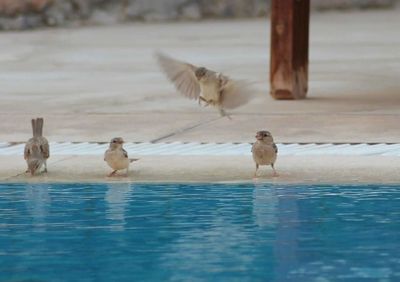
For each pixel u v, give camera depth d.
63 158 14.55
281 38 20.56
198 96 9.06
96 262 9.06
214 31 41.47
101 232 10.20
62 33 41.31
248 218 10.76
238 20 46.97
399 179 12.71
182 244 9.68
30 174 13.31
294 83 20.67
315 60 30.06
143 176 13.16
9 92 22.94
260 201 11.62
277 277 8.51
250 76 25.97
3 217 10.92
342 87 23.12
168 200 11.74
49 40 38.25
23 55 32.59
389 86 23.25
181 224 10.51
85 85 24.41
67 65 29.53
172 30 42.22
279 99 20.72
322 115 18.41
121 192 12.26
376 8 50.19
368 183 12.54
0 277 8.60
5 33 41.81
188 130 17.28
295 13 20.50
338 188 12.38
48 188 12.58
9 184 12.88
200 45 35.66
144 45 35.84
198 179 12.92
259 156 12.86
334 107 19.55
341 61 29.59
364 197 11.81
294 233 10.08
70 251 9.46
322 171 13.27
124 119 18.48
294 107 19.59
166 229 10.30
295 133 16.75
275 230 10.20
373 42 35.81
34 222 10.66
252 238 9.89
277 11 20.58
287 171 13.33
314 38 37.72
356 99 20.84
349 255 9.22
